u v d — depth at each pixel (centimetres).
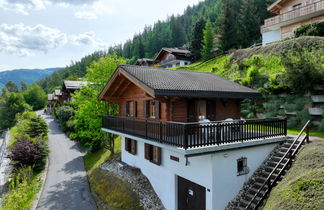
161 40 8988
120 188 1364
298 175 750
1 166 2214
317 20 2455
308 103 1480
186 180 1013
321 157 795
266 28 2981
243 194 903
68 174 1909
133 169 1453
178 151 821
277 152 1015
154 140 1000
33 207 1327
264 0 4672
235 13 4788
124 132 1316
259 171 973
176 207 1069
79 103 2191
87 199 1433
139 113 1398
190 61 5303
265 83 1817
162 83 1020
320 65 1438
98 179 1655
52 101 6675
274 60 2028
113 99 1647
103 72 2158
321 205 549
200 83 1181
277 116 1656
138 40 10112
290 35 2755
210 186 849
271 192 768
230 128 947
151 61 6316
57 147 2833
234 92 1129
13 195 1184
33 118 2733
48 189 1596
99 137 2066
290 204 609
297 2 2705
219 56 3956
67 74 11869
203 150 820
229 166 895
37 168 1983
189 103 1147
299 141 1038
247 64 2220
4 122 5334
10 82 11962
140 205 1162
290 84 1558
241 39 4106
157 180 1218
